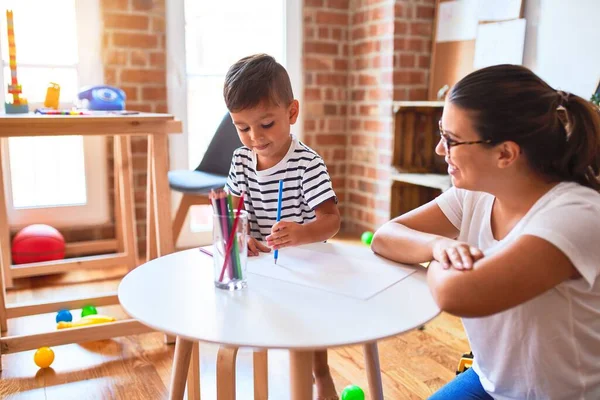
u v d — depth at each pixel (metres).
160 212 1.76
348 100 3.31
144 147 2.80
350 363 1.71
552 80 2.32
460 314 0.74
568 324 0.83
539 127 0.79
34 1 2.58
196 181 2.33
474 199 0.99
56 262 2.34
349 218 3.39
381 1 2.94
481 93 0.78
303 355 0.78
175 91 2.88
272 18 3.09
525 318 0.84
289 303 0.79
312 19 3.13
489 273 0.74
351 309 0.76
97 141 2.74
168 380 1.60
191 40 2.95
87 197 2.77
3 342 1.60
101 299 2.01
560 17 2.27
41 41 2.63
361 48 3.15
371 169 3.13
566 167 0.85
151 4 2.74
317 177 1.24
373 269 0.94
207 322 0.72
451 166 0.85
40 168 2.71
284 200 1.30
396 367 1.68
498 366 0.91
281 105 1.15
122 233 2.72
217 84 3.04
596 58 2.13
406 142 2.95
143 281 0.88
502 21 2.52
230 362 0.78
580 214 0.77
